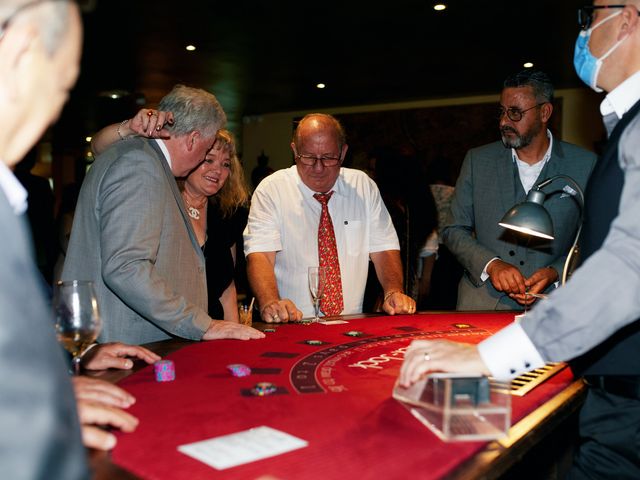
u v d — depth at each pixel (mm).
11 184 762
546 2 5844
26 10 731
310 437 1191
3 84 741
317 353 1987
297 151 3102
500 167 3244
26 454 578
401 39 7074
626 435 1481
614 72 1540
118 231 2061
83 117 11430
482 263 3037
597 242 1492
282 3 5922
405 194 4387
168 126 2279
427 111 10141
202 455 1084
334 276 3156
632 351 1456
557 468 2391
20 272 619
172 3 5914
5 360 577
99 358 1749
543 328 1260
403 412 1355
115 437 1167
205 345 2104
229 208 3166
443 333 2354
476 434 1189
